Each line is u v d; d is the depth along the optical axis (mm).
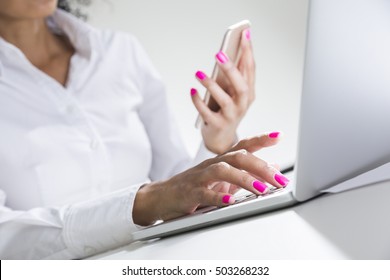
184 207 733
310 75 572
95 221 800
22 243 854
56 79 1386
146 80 1518
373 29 630
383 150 686
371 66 632
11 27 1350
